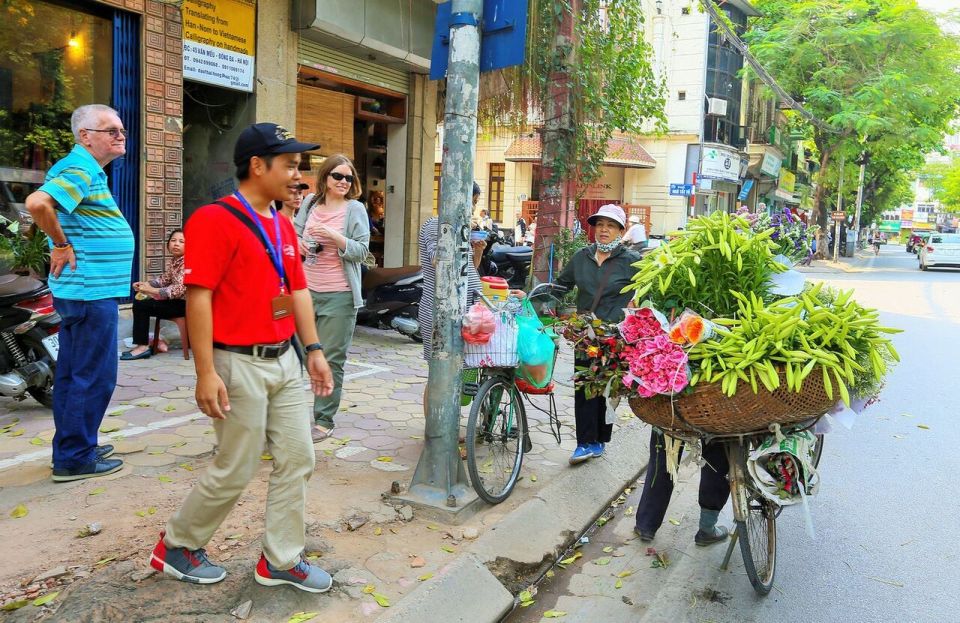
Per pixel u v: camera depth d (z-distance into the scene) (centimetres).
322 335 492
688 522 448
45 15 673
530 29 933
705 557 400
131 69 726
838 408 330
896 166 3450
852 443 609
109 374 403
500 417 448
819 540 426
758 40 2744
